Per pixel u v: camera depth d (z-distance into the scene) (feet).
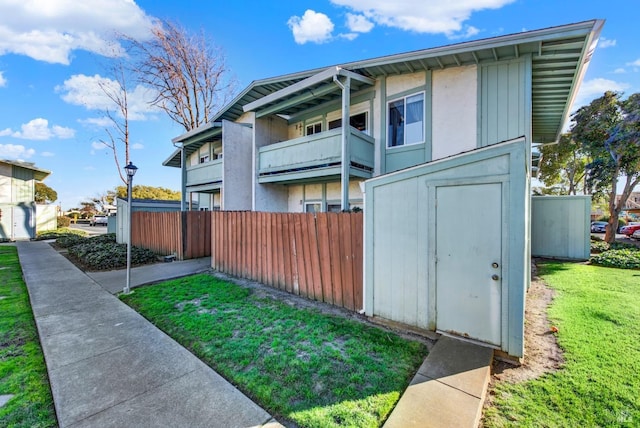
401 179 13.01
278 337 12.12
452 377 8.88
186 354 10.87
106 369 9.82
